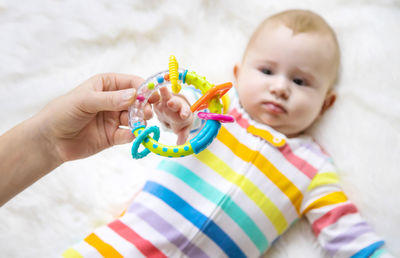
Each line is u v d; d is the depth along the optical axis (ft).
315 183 4.38
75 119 3.63
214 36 5.45
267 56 4.52
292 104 4.39
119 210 4.71
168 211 4.07
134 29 5.35
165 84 3.43
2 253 4.46
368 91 4.98
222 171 4.24
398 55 5.06
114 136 3.94
